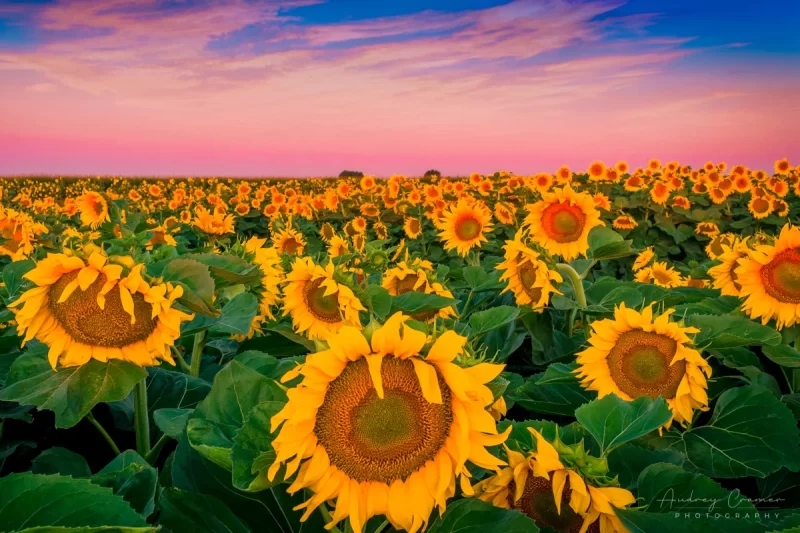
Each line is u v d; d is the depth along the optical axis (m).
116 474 1.79
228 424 1.83
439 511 1.59
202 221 9.95
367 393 1.53
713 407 3.15
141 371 2.32
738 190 15.97
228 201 20.97
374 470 1.53
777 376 3.82
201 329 2.80
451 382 1.46
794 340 3.70
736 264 4.18
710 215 13.95
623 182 18.88
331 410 1.53
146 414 2.59
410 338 1.48
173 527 1.67
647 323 2.87
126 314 2.30
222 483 1.88
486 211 7.73
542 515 1.76
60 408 2.17
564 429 2.09
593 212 5.54
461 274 5.25
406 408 1.52
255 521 1.84
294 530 1.84
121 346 2.33
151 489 1.77
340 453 1.53
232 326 2.78
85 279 2.21
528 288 4.37
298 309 3.93
